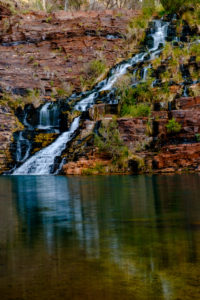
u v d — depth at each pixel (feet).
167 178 37.40
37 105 74.49
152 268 8.74
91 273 8.48
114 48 94.79
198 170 43.62
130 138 51.11
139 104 59.41
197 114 50.11
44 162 54.49
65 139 59.41
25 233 13.29
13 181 41.34
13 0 105.60
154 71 75.25
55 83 85.56
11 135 62.80
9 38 93.35
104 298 7.13
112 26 97.96
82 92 81.76
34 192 29.43
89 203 21.45
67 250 10.61
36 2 119.75
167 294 7.27
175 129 50.14
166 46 85.10
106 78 84.94
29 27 95.09
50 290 7.55
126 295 7.25
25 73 84.94
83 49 93.04
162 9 106.52
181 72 72.13
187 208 18.07
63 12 99.91
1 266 9.20
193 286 7.63
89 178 41.81
